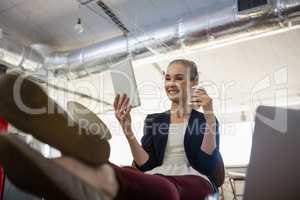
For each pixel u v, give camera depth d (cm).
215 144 105
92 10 326
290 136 48
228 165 447
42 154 47
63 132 50
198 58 412
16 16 348
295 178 46
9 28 372
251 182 48
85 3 308
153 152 112
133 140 110
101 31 377
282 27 265
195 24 294
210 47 307
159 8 328
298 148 47
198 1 312
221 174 108
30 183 49
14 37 382
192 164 105
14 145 46
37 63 363
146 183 57
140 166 110
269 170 48
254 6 257
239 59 420
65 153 50
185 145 108
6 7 330
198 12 301
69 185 48
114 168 56
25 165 46
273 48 391
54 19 351
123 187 53
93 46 358
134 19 345
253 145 50
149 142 115
